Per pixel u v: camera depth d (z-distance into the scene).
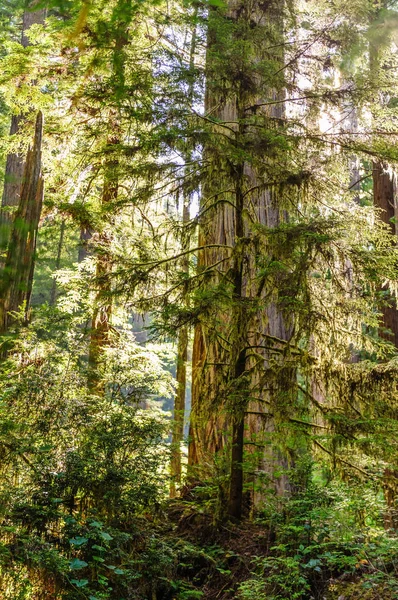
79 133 7.82
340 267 5.42
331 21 5.61
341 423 4.96
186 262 6.01
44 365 5.37
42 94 7.39
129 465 4.91
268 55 5.93
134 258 6.23
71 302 7.18
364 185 11.67
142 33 6.96
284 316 5.16
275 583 4.28
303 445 4.96
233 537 5.20
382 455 4.89
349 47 5.19
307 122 6.19
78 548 4.20
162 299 5.75
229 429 6.13
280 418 4.91
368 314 5.52
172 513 5.80
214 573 4.89
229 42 5.30
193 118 5.53
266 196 6.90
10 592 3.67
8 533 3.96
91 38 3.60
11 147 8.12
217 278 6.08
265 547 4.94
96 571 4.22
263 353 6.18
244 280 6.59
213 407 5.33
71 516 4.29
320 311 5.34
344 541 4.39
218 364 5.63
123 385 5.90
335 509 4.57
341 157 5.89
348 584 4.02
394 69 6.23
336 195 5.91
